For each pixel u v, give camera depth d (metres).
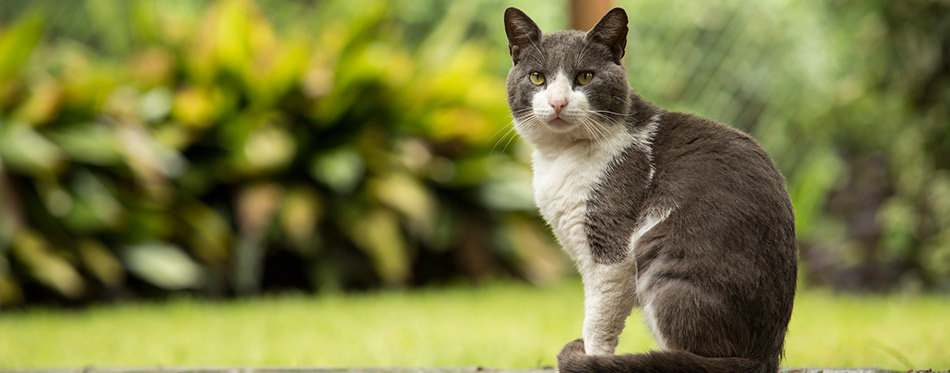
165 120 6.91
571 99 2.94
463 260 7.61
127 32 8.01
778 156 8.30
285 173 7.26
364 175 7.31
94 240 6.57
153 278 6.56
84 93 6.56
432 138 7.48
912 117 7.62
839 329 4.78
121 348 4.47
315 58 7.33
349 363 3.96
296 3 9.27
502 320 5.25
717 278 2.60
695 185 2.72
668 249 2.67
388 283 7.48
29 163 6.18
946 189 7.31
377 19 7.33
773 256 2.66
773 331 2.68
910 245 7.48
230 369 3.54
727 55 8.62
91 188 6.48
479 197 7.59
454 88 7.58
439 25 8.87
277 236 7.08
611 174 2.90
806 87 8.39
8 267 6.33
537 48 3.10
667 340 2.64
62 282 6.28
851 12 7.91
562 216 2.97
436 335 4.64
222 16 7.23
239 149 6.95
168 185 6.77
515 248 7.55
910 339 4.35
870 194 7.76
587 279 2.94
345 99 7.11
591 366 2.63
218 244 6.83
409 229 7.40
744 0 8.66
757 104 8.61
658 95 8.40
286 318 5.41
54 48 8.12
